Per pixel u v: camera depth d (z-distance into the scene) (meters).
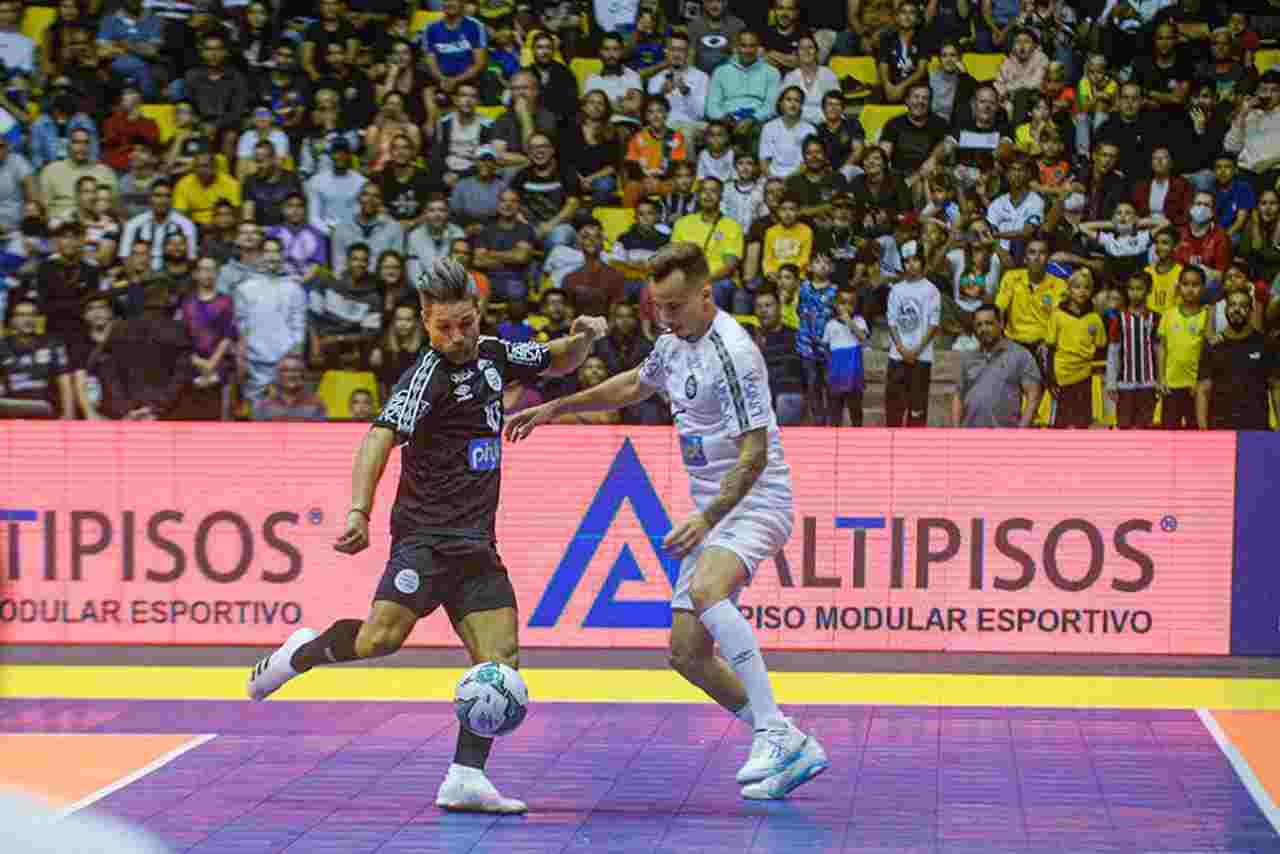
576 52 38.28
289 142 35.69
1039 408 33.47
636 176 35.91
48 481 27.09
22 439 27.09
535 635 27.09
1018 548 26.91
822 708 22.78
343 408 33.00
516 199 34.41
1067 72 36.66
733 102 36.66
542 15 38.44
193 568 27.11
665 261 16.02
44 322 32.81
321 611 27.09
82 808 16.06
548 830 15.16
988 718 22.03
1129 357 33.03
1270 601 26.86
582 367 32.03
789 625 27.00
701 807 16.31
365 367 33.00
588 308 33.19
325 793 16.91
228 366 32.62
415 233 34.22
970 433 26.86
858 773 18.22
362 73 36.53
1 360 32.31
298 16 37.34
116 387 32.34
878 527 26.95
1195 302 32.84
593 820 15.63
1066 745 20.03
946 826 15.49
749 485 16.08
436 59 36.94
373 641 15.66
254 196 34.47
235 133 35.59
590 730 20.81
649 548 27.06
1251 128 35.59
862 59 37.91
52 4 37.31
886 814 16.03
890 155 35.75
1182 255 34.38
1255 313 33.53
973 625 26.97
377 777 17.81
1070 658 26.92
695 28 37.56
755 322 34.31
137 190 34.88
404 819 15.62
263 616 27.11
